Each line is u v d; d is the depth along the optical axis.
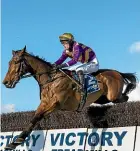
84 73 9.16
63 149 9.39
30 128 8.62
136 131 8.46
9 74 8.98
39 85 9.19
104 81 9.52
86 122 9.55
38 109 8.84
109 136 8.80
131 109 8.86
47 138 9.80
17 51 9.14
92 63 9.23
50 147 9.63
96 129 9.09
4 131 11.22
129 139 8.48
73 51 9.10
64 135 9.53
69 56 9.40
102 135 8.92
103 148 8.78
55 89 8.84
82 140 9.18
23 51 9.09
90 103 9.44
